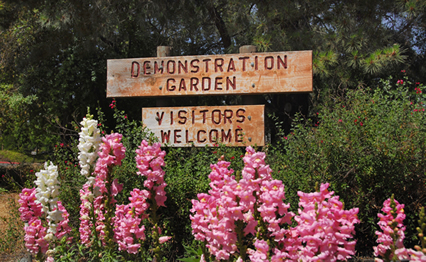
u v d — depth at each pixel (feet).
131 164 12.75
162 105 14.76
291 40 26.30
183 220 12.06
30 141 37.65
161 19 33.55
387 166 12.32
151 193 10.05
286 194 11.98
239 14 30.12
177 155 14.07
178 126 14.03
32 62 32.99
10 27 36.04
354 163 12.38
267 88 13.60
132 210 9.00
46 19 28.55
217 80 13.93
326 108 17.16
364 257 11.55
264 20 27.73
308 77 13.41
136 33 35.60
